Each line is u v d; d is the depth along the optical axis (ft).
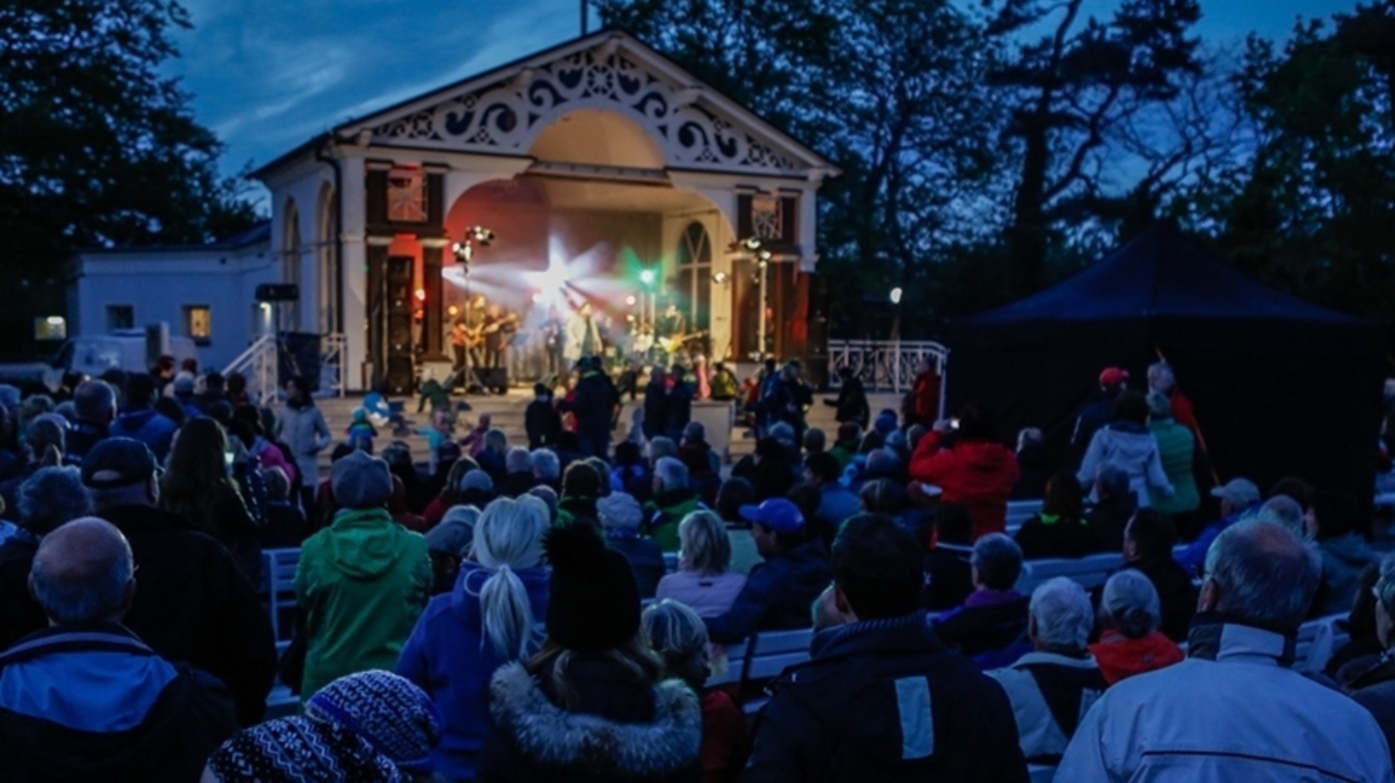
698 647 13.56
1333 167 95.50
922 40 131.23
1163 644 14.94
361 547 15.49
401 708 8.09
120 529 12.68
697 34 126.72
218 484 15.42
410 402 75.46
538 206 96.02
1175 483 30.99
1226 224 101.96
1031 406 43.42
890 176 137.28
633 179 83.66
